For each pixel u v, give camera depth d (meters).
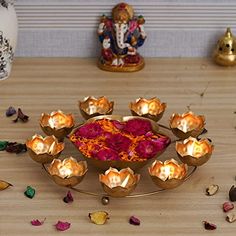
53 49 1.53
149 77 1.43
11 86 1.38
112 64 1.46
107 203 0.99
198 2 1.49
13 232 0.94
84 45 1.53
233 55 1.47
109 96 1.34
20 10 1.49
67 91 1.37
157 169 1.02
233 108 1.29
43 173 1.07
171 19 1.50
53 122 1.15
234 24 1.52
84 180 1.05
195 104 1.31
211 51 1.53
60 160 1.04
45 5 1.48
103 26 1.46
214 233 0.93
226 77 1.44
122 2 1.48
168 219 0.96
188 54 1.53
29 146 1.06
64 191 1.03
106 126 1.13
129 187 0.96
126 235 0.93
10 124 1.22
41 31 1.51
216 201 1.00
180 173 1.02
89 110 1.20
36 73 1.45
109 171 1.00
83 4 1.48
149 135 1.10
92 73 1.46
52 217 0.97
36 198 1.01
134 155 1.04
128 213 0.98
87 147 1.07
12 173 1.07
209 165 1.09
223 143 1.16
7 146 1.14
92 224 0.95
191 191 1.03
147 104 1.20
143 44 1.53
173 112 1.27
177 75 1.44
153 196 1.01
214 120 1.24
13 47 1.41
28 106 1.30
